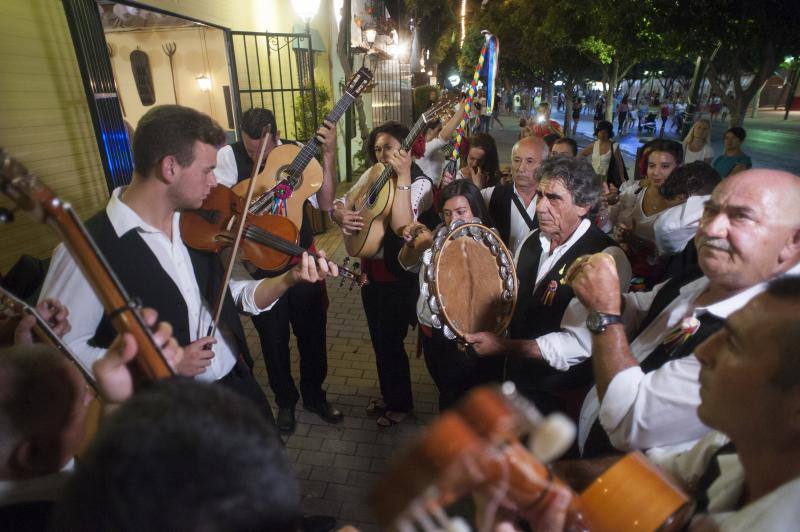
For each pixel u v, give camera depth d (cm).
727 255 131
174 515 51
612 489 93
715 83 781
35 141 363
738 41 652
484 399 54
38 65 366
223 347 199
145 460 51
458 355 234
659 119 2972
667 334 154
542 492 64
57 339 138
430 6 2011
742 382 83
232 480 53
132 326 96
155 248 175
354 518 262
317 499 274
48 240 374
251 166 328
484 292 207
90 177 417
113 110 426
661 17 720
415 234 258
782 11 591
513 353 195
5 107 338
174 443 53
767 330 81
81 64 393
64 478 100
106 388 93
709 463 106
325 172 352
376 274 304
